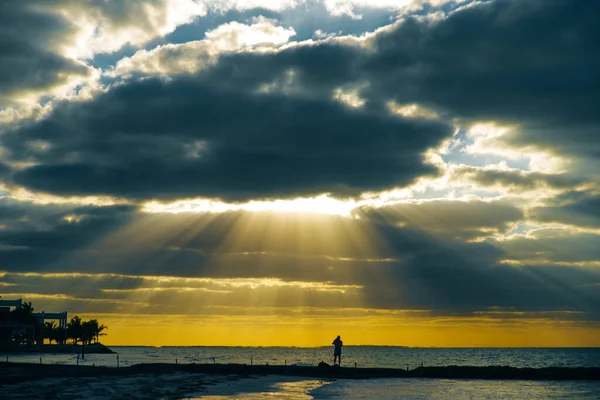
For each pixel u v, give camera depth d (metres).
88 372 70.75
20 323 182.62
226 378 69.00
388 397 48.94
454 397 49.53
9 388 50.41
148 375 71.75
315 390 54.88
